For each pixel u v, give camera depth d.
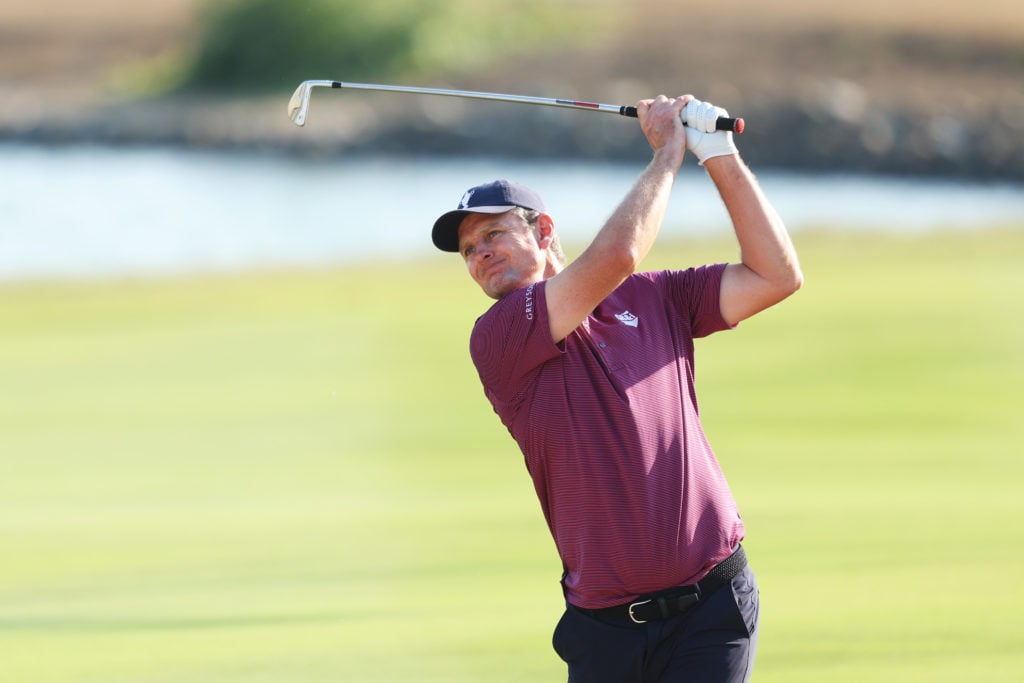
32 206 76.56
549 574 18.31
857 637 14.77
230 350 38.84
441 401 32.12
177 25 163.88
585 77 139.00
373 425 29.80
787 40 148.75
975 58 142.75
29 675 14.19
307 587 17.75
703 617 9.38
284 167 103.38
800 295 46.00
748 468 24.84
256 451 27.42
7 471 25.97
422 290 50.12
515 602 16.84
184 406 32.06
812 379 33.22
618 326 9.75
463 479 24.86
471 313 44.88
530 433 9.61
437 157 114.06
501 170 104.94
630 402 9.46
